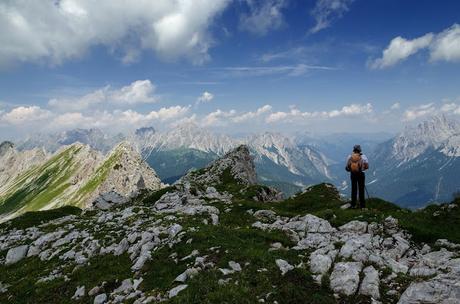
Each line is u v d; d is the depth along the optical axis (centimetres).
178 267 2247
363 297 1802
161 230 3033
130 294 2117
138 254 2711
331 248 2334
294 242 2669
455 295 1694
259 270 2050
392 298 1794
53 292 2514
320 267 2059
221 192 6775
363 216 3105
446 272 1922
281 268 2048
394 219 2973
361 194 3366
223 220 3678
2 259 3703
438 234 2734
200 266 2184
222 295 1811
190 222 3338
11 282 2952
